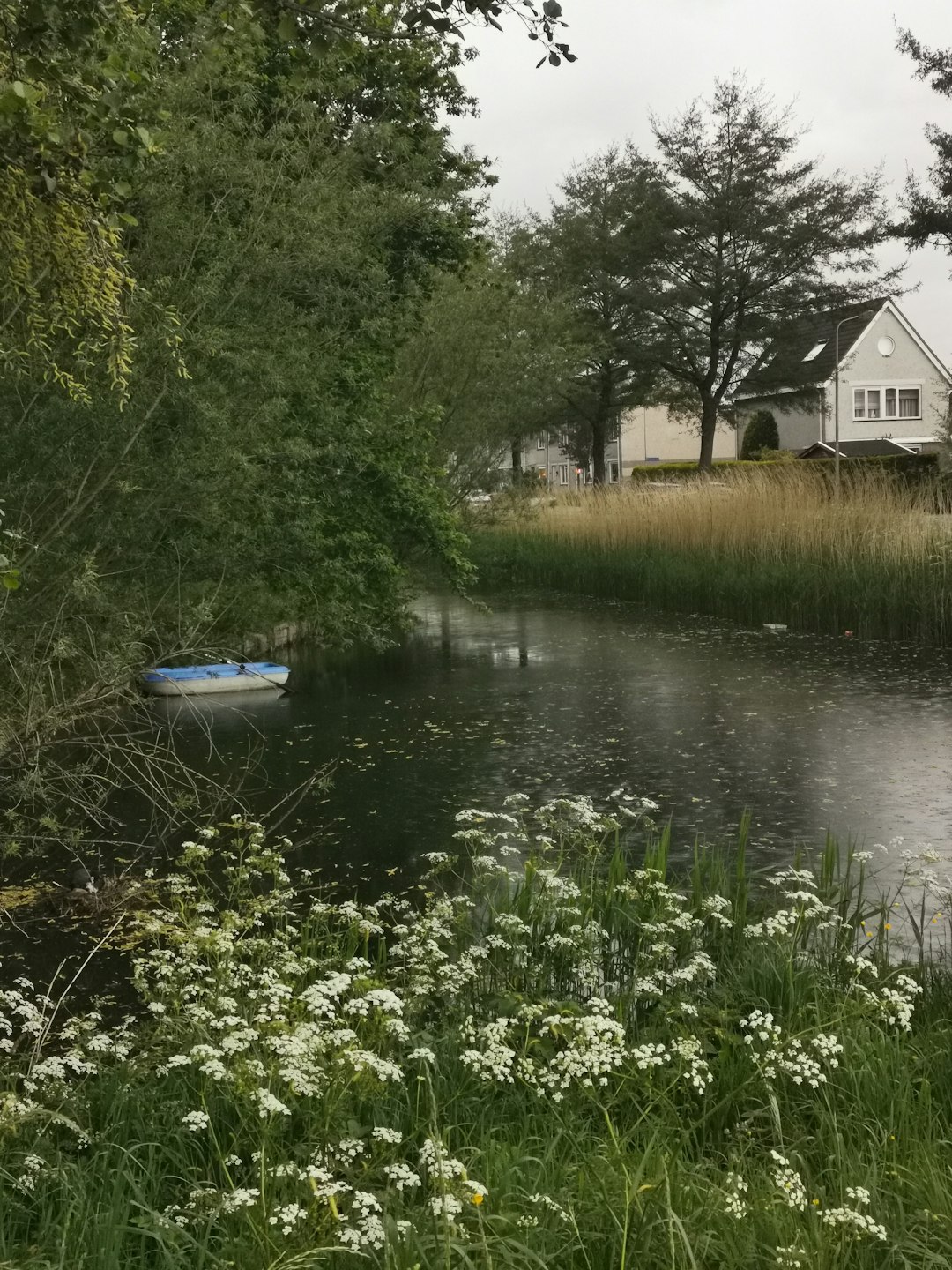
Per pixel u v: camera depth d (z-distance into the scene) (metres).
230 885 7.48
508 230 36.28
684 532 25.17
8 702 8.80
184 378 10.53
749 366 44.91
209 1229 3.22
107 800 9.59
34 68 4.88
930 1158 3.89
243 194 12.54
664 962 5.48
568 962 5.45
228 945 5.05
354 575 14.09
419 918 6.39
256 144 12.90
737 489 24.77
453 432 27.64
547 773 10.49
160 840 8.57
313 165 14.96
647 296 42.94
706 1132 4.24
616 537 27.78
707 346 44.19
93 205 5.55
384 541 15.90
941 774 10.16
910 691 14.25
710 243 44.09
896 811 9.11
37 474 9.82
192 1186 3.62
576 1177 3.73
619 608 24.27
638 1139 4.05
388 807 9.42
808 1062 4.24
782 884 6.64
